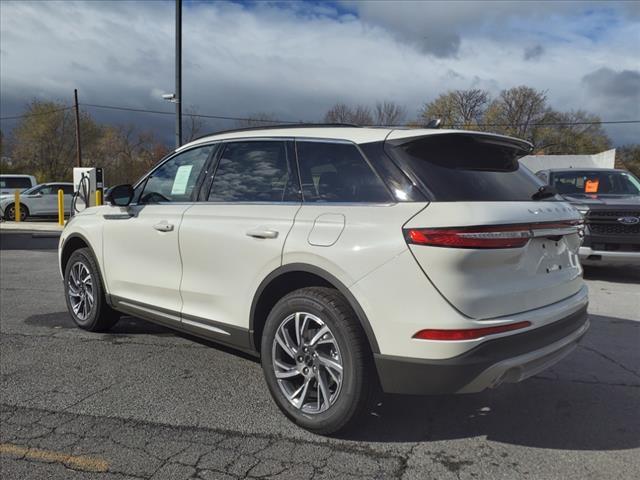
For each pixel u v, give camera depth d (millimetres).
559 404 3676
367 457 2943
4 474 2760
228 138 4062
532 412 3547
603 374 4254
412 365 2779
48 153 51625
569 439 3174
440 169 3045
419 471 2805
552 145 66062
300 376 3289
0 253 12039
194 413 3480
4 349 4766
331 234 3082
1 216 22438
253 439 3139
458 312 2701
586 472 2805
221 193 3918
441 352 2703
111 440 3115
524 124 66250
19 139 51438
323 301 3053
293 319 3256
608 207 7656
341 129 3471
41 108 50812
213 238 3734
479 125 62000
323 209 3223
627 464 2887
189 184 4203
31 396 3734
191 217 3967
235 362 4453
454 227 2678
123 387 3900
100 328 5223
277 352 3338
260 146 3803
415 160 3051
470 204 2812
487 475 2770
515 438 3184
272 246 3342
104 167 58625
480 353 2715
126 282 4609
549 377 4184
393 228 2857
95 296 5031
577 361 4555
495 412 3541
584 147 66000
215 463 2871
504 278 2846
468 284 2711
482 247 2709
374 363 2957
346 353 2967
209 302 3838
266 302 3529
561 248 3277
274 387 3350
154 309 4328
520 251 2889
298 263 3193
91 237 5008
